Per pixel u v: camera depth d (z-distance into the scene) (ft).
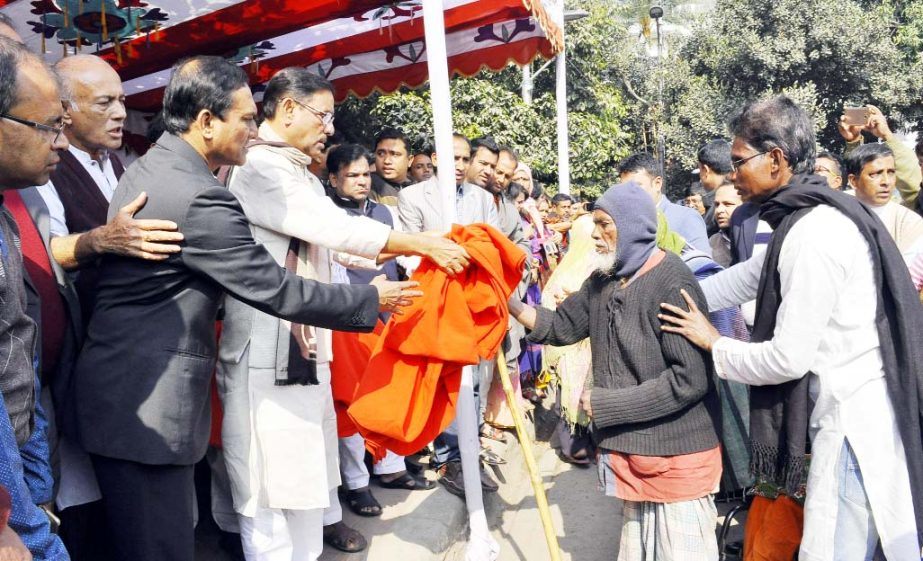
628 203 8.70
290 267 8.61
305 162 8.82
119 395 6.81
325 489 8.74
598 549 12.54
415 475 13.52
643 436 8.71
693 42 57.62
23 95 5.40
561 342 9.93
